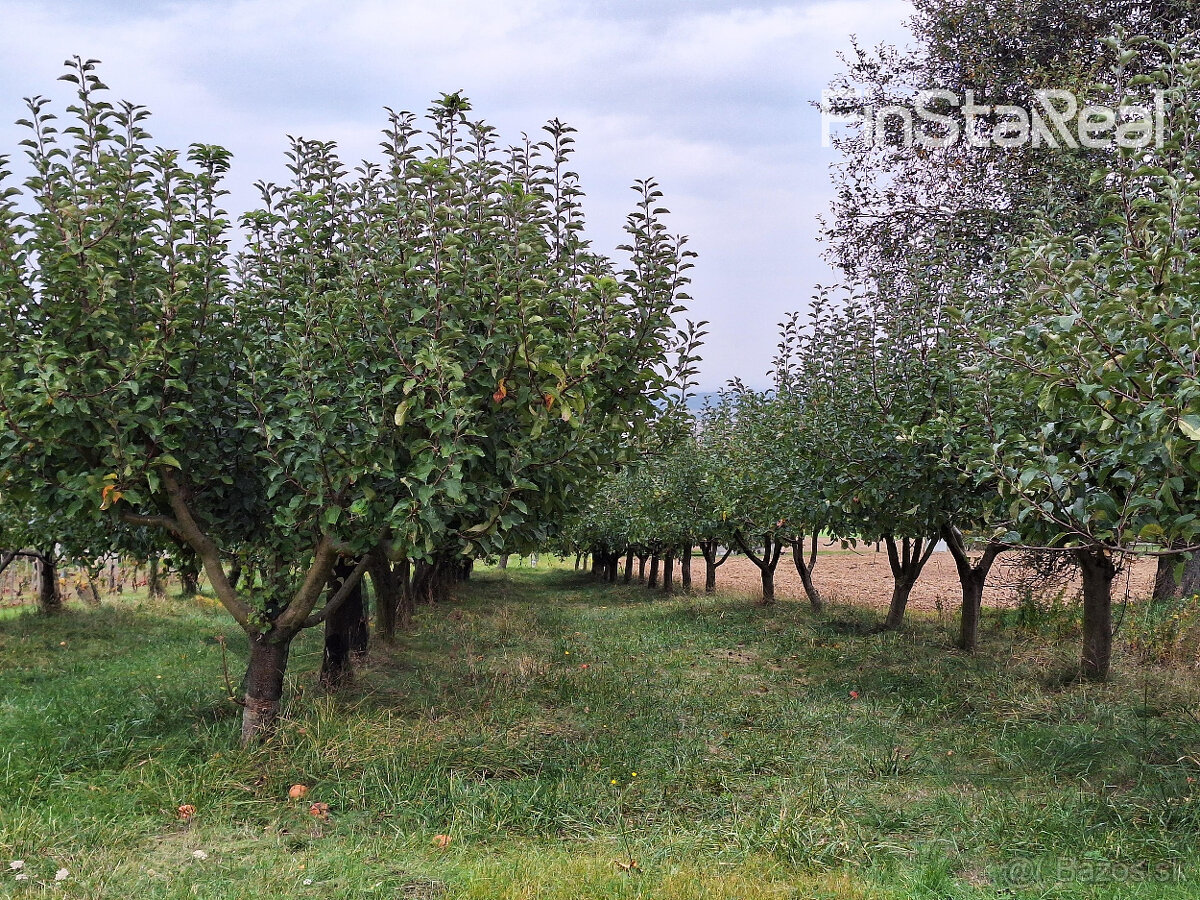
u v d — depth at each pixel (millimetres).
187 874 4953
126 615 16453
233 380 7398
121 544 9695
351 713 8367
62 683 10688
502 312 6484
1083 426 5855
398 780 6484
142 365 6238
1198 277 4867
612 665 11617
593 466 7363
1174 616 10961
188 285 6785
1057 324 5262
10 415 5992
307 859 5215
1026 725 7879
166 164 6824
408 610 15297
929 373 9828
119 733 7594
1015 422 7715
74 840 5383
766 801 6352
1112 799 5984
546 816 6000
